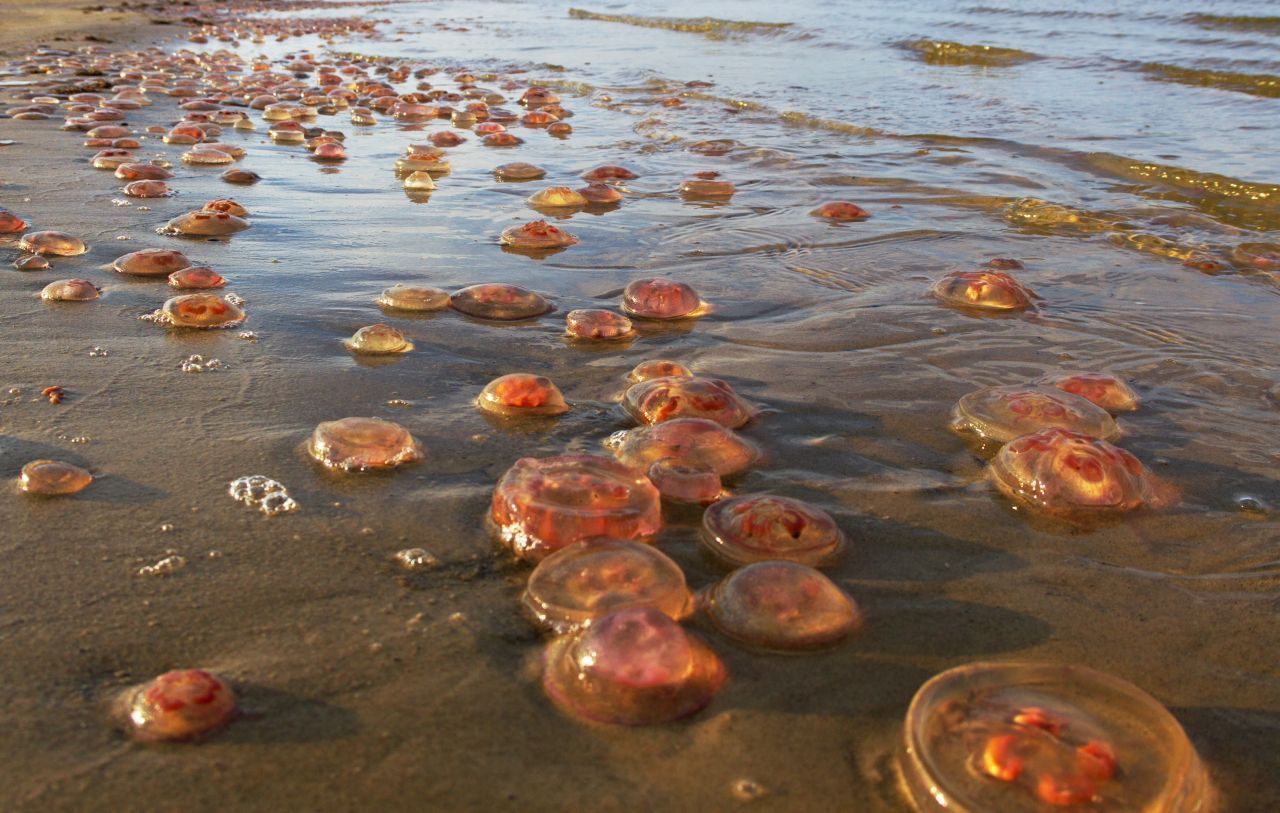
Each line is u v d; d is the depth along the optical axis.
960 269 2.00
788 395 1.40
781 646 0.89
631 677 0.81
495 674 0.84
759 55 5.52
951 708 0.78
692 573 0.98
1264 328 1.69
